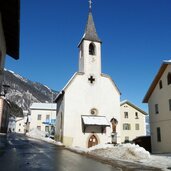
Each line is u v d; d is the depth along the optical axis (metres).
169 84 28.89
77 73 35.03
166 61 29.00
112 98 35.69
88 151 22.34
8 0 11.90
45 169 10.71
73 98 34.03
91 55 36.53
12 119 112.06
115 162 15.02
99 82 35.72
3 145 22.59
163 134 29.44
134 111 58.75
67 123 32.97
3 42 15.46
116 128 34.56
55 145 29.70
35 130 62.81
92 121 33.12
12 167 10.77
